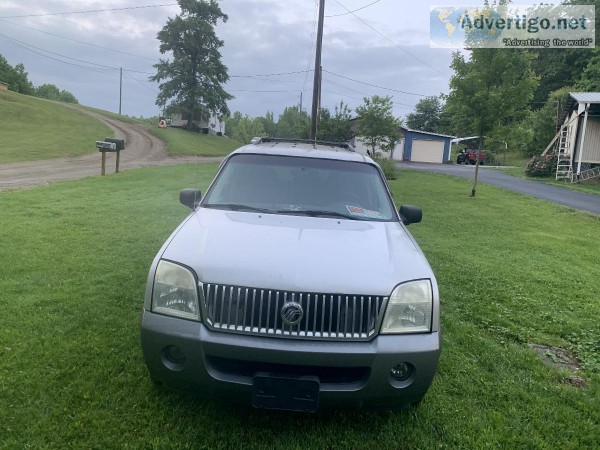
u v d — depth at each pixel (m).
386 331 2.98
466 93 17.02
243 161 4.64
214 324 2.93
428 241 9.52
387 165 25.88
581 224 12.48
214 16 61.94
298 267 3.04
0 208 10.23
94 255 6.92
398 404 3.05
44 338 4.14
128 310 4.93
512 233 10.83
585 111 25.66
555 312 5.70
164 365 3.01
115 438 2.95
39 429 2.96
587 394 3.79
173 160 33.28
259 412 3.31
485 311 5.58
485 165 44.91
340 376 2.96
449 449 3.05
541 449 3.09
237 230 3.55
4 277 5.72
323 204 4.24
